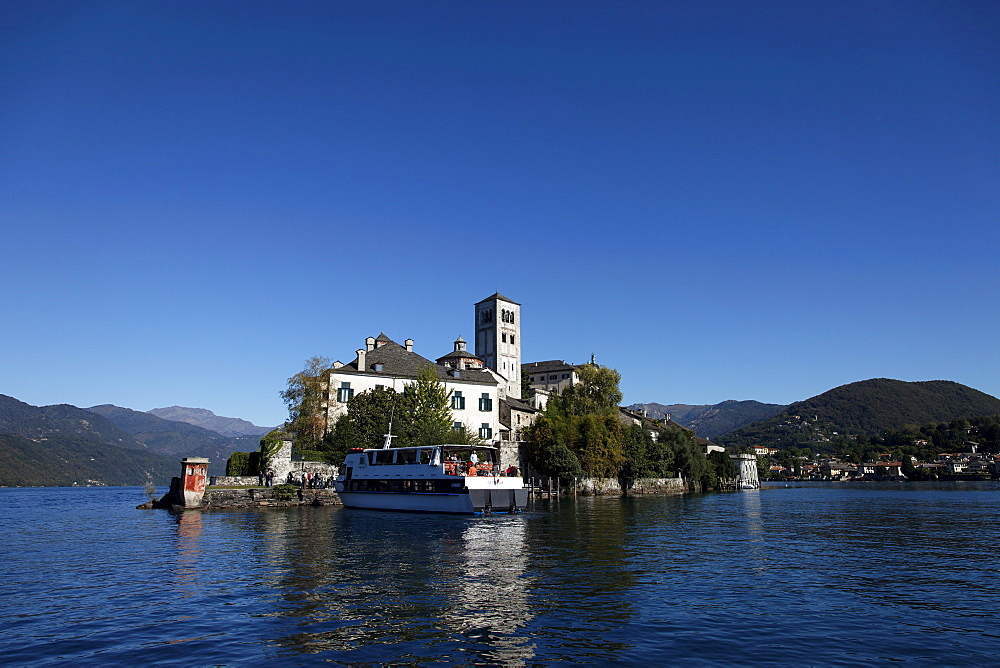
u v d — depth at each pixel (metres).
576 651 13.50
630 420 112.62
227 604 17.61
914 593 19.47
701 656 13.23
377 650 13.52
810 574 22.61
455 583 20.56
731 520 45.56
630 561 25.27
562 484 74.44
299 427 69.62
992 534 36.81
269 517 44.69
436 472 45.59
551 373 132.62
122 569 23.25
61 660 12.96
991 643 14.26
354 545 29.70
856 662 12.93
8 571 22.95
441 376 77.69
